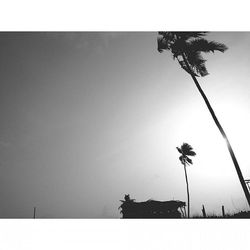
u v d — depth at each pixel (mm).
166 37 19266
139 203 29109
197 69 18750
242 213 22297
